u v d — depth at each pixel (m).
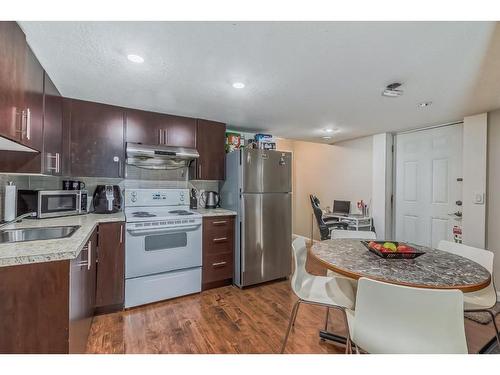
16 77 1.30
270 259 3.12
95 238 2.16
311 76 1.90
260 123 3.30
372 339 1.09
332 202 4.80
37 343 1.20
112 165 2.60
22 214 2.16
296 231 5.73
